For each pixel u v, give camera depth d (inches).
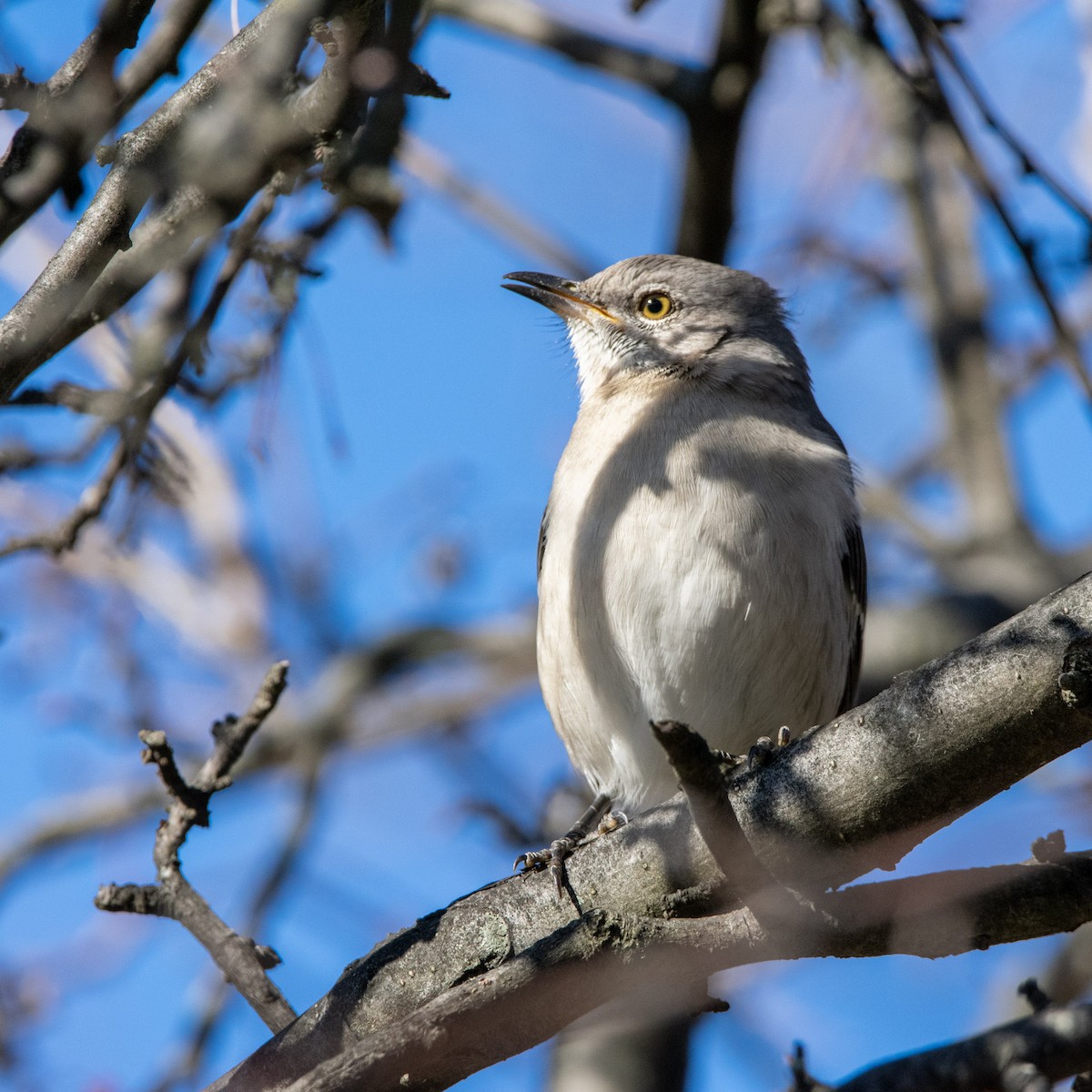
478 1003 252.8
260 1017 301.9
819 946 259.4
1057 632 242.2
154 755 309.4
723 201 526.6
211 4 285.3
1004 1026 252.8
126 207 257.9
